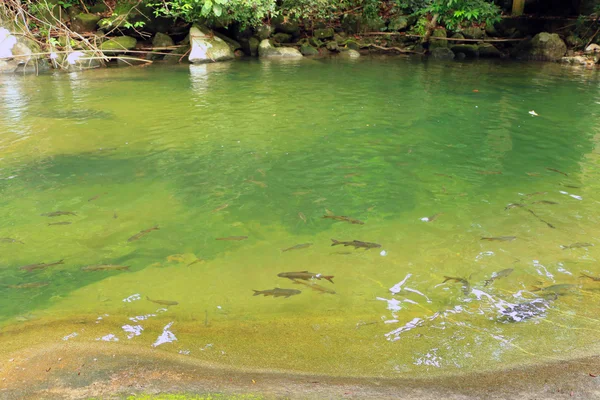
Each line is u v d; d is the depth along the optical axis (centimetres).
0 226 450
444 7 1450
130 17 1518
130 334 308
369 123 795
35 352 289
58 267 388
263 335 307
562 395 248
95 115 841
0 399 249
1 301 345
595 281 366
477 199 513
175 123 790
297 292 354
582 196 518
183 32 1586
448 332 309
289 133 738
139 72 1289
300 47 1636
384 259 400
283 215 479
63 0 1542
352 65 1406
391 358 283
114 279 373
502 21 1670
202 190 534
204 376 267
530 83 1141
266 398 247
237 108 888
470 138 719
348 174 580
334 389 255
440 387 256
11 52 1305
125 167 599
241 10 1452
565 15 1636
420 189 539
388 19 1769
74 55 1368
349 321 321
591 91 1049
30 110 875
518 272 378
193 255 407
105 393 253
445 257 402
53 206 493
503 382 260
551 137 723
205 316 328
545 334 305
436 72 1295
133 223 461
